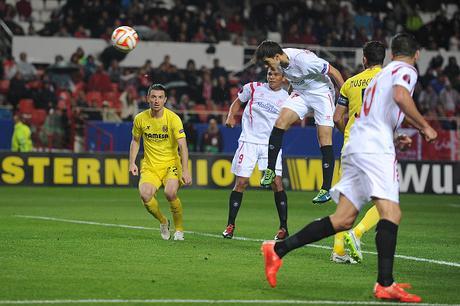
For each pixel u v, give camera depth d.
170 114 26.95
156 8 76.75
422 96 71.75
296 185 60.34
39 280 18.81
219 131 63.62
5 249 24.16
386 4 84.62
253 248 25.75
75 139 64.81
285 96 30.61
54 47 73.19
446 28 81.81
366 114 17.67
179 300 16.66
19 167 59.16
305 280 19.64
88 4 75.75
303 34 77.69
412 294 17.94
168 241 27.08
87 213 38.53
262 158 30.30
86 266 21.03
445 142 66.00
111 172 59.94
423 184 60.84
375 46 22.66
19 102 66.56
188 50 74.69
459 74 75.31
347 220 17.83
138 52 73.94
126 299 16.67
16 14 76.62
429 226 36.00
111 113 65.56
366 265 22.41
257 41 77.81
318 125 26.83
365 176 17.42
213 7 81.00
